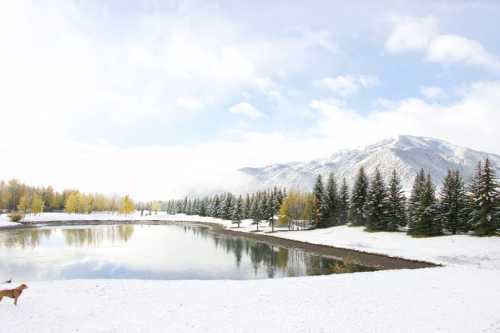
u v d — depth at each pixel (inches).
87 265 1568.7
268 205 3907.5
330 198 3348.9
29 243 2363.4
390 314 511.8
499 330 454.0
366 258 1812.3
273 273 1459.2
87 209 5944.9
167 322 464.1
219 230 3959.2
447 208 2368.4
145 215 7066.9
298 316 497.0
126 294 592.7
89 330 427.2
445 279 753.0
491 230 1987.0
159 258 1840.6
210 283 694.5
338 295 609.3
